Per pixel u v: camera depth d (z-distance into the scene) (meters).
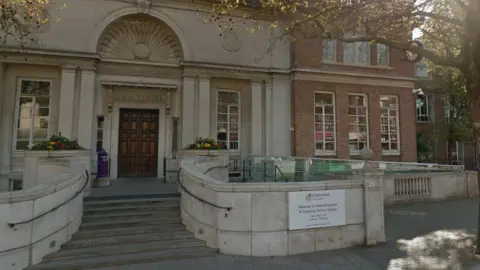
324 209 5.95
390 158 15.83
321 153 14.50
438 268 5.04
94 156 11.16
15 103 10.95
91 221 6.56
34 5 8.23
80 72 11.30
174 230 6.46
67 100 10.96
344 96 15.08
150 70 12.38
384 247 6.07
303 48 14.36
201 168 8.04
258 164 13.34
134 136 12.39
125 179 11.78
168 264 5.17
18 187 10.82
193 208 6.36
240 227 5.63
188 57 12.61
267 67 13.96
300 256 5.59
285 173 12.49
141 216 6.98
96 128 11.55
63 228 5.64
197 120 12.60
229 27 13.38
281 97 14.23
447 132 19.34
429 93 21.45
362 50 15.85
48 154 7.41
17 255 4.75
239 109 14.00
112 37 12.11
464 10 6.93
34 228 4.99
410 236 6.73
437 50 10.45
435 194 10.63
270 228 5.63
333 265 5.18
